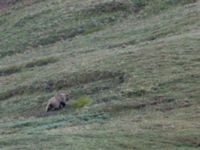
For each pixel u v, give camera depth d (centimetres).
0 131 10031
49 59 15988
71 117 10256
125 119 9500
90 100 11262
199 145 8019
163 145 8000
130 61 12669
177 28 15425
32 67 15838
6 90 13550
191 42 13075
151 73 11631
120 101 10512
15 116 11738
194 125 8675
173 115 9325
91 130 8881
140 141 8131
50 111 11400
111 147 7931
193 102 9831
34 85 13262
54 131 9112
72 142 8188
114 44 15775
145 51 13125
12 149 8238
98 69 12725
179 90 10456
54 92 12544
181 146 7994
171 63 11906
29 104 12244
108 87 11806
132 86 11119
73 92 12075
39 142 8469
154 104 10131
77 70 13138
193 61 11806
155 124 8825
